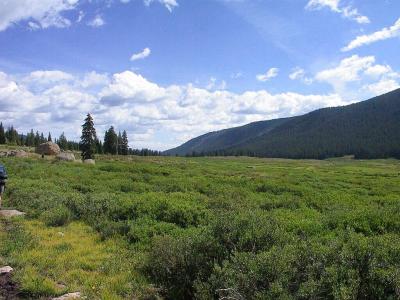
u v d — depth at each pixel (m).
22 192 21.03
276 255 7.48
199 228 13.33
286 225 12.94
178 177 39.47
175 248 9.55
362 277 6.70
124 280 9.38
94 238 13.23
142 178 33.88
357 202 23.27
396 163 193.75
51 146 73.69
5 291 8.48
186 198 20.45
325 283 6.65
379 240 7.59
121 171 43.12
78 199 18.25
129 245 12.57
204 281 8.55
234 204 18.48
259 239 9.03
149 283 9.42
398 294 6.29
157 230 13.81
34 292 8.41
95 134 86.81
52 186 24.62
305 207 20.25
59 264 10.28
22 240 12.16
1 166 18.14
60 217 15.22
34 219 15.77
